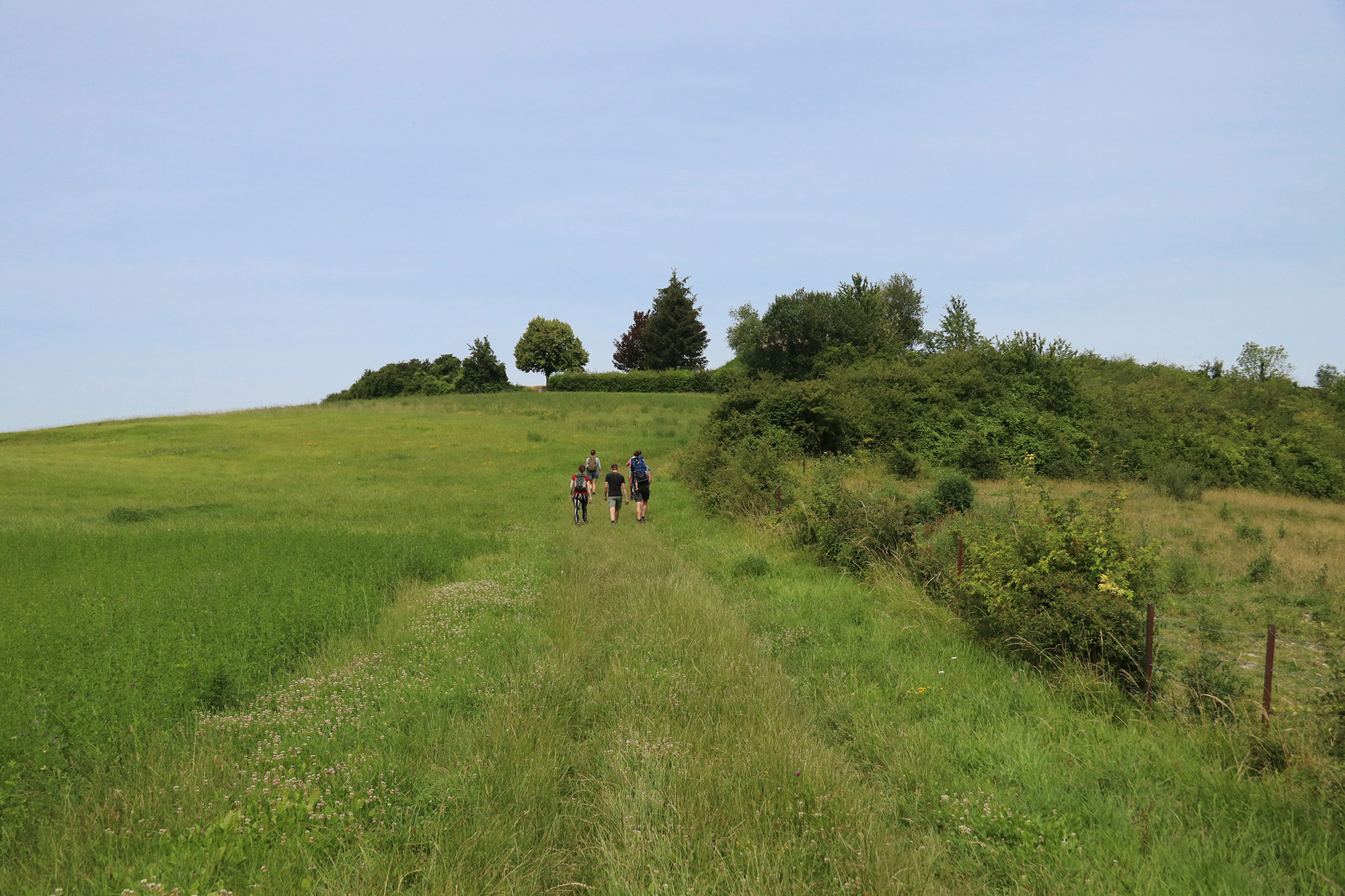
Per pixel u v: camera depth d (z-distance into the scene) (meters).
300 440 41.75
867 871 3.56
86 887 3.44
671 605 8.63
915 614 8.67
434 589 9.93
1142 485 24.88
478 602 9.21
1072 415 28.84
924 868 3.70
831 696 6.34
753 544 13.88
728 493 17.73
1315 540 15.07
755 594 10.33
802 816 4.07
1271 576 10.99
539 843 4.00
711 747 5.06
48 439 41.97
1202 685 5.73
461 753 4.89
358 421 51.16
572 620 8.45
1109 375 40.47
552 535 15.98
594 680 6.70
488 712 5.56
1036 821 4.12
